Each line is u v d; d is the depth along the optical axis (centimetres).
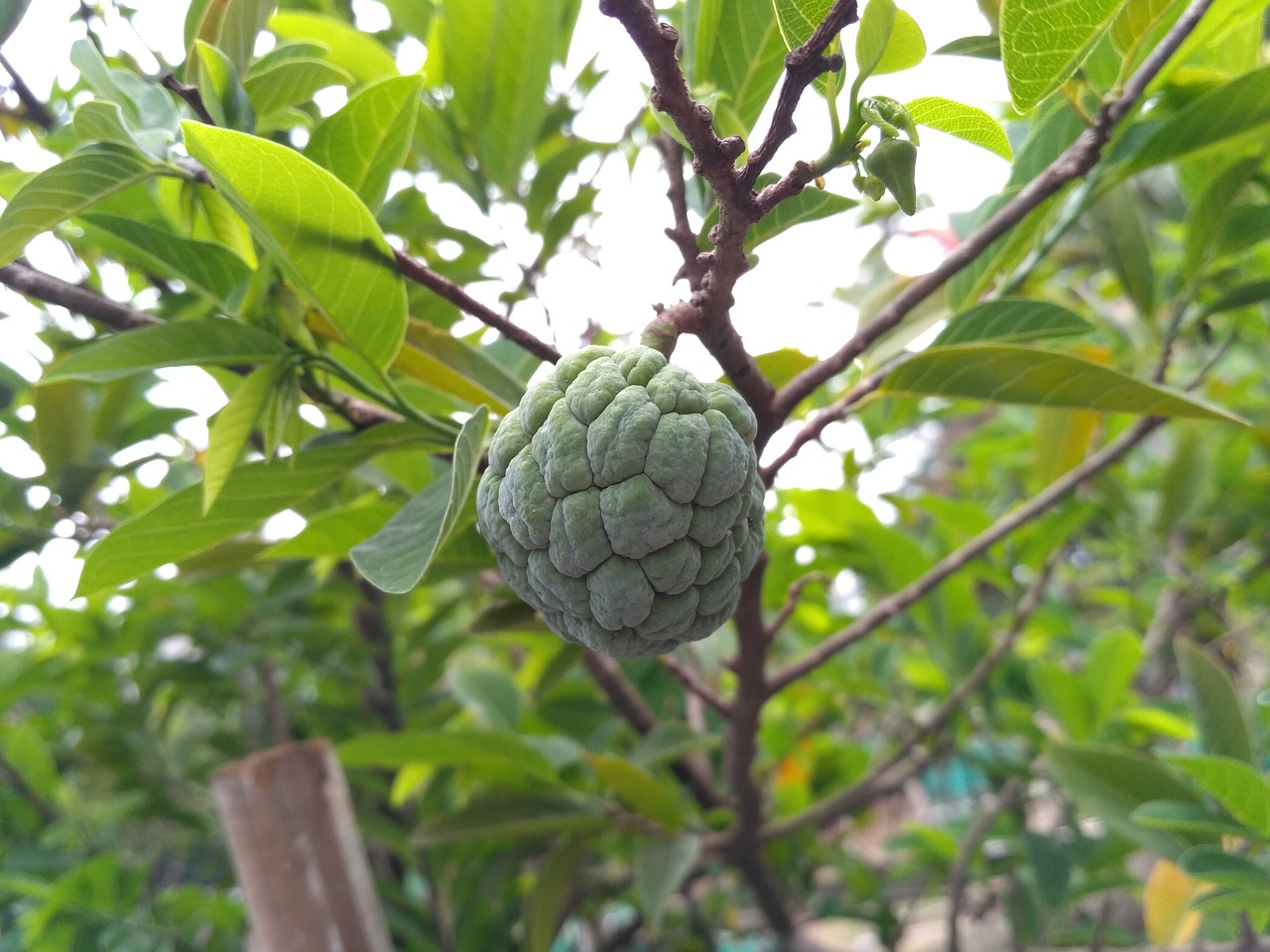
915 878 75
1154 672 66
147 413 52
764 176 29
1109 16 24
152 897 53
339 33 44
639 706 48
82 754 59
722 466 23
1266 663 75
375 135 30
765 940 70
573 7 49
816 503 51
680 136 27
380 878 57
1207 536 70
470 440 24
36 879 54
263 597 53
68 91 45
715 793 52
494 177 49
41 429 43
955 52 30
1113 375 30
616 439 23
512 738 41
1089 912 60
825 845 67
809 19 24
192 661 56
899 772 65
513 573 26
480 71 46
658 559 23
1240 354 73
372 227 27
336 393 35
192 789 61
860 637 40
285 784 34
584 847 48
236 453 31
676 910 69
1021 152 39
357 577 55
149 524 30
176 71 38
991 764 53
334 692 64
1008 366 31
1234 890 32
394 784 57
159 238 31
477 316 30
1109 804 37
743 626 34
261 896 34
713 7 30
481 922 55
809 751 70
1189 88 39
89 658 56
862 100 23
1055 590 80
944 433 91
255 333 31
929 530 74
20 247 29
